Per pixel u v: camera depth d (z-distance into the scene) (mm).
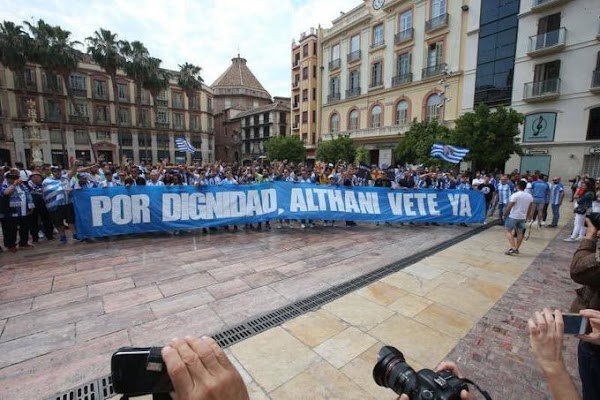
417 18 24234
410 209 8312
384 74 27125
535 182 8930
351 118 31109
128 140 41469
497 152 15891
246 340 2951
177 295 3869
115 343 2885
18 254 5395
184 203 6879
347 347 2859
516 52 19250
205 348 571
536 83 18484
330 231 7574
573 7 16922
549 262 5375
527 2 18516
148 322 3244
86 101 37812
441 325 3252
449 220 8508
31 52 27219
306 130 37344
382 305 3682
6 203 5344
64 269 4676
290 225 8250
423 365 2625
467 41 21609
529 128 19016
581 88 16922
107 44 29922
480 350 2826
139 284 4172
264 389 2344
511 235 5875
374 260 5328
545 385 2377
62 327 3129
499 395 2283
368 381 2432
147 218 6617
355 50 29953
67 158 36938
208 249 5832
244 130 60094
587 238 1969
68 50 28375
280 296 3881
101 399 2242
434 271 4844
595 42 16328
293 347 2852
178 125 46062
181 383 530
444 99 22766
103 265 4867
